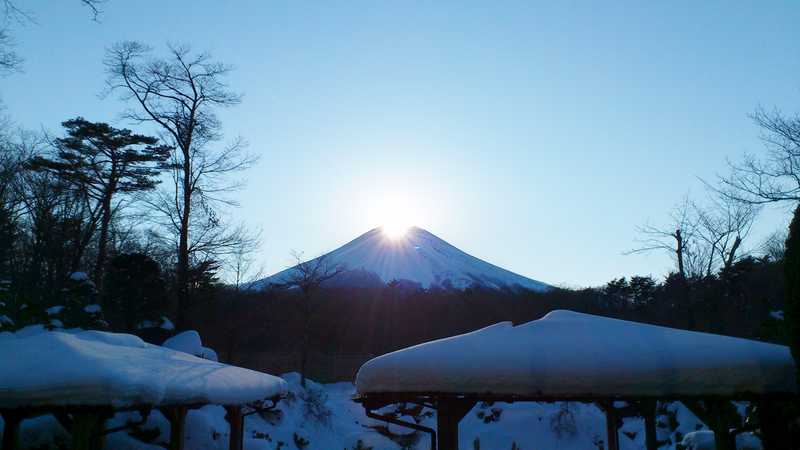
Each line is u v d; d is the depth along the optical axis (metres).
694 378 9.13
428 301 49.03
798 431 9.45
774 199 25.53
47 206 37.97
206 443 18.17
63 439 15.34
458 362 9.76
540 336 10.20
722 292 33.88
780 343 11.65
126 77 31.31
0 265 32.97
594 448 23.61
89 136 38.22
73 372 9.48
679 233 33.66
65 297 18.64
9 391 9.38
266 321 40.16
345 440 27.67
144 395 9.76
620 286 46.16
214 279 32.50
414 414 28.98
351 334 46.16
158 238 32.59
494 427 25.19
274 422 25.88
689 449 13.71
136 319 25.12
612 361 9.34
